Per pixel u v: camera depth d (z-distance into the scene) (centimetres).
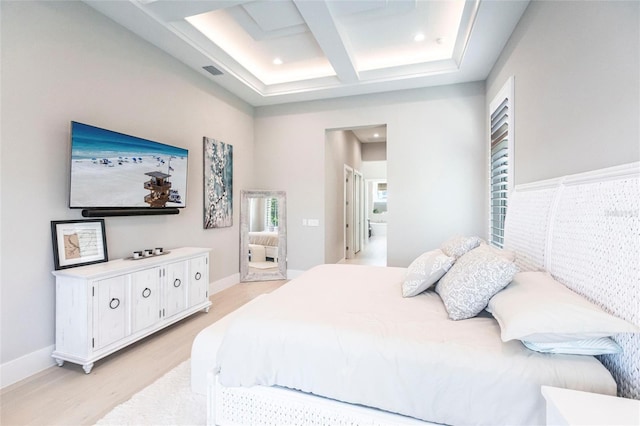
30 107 230
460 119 434
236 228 493
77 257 255
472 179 431
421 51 390
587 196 159
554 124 212
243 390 163
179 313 319
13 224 221
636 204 122
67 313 236
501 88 338
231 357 162
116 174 284
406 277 223
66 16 254
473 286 167
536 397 118
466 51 339
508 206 288
